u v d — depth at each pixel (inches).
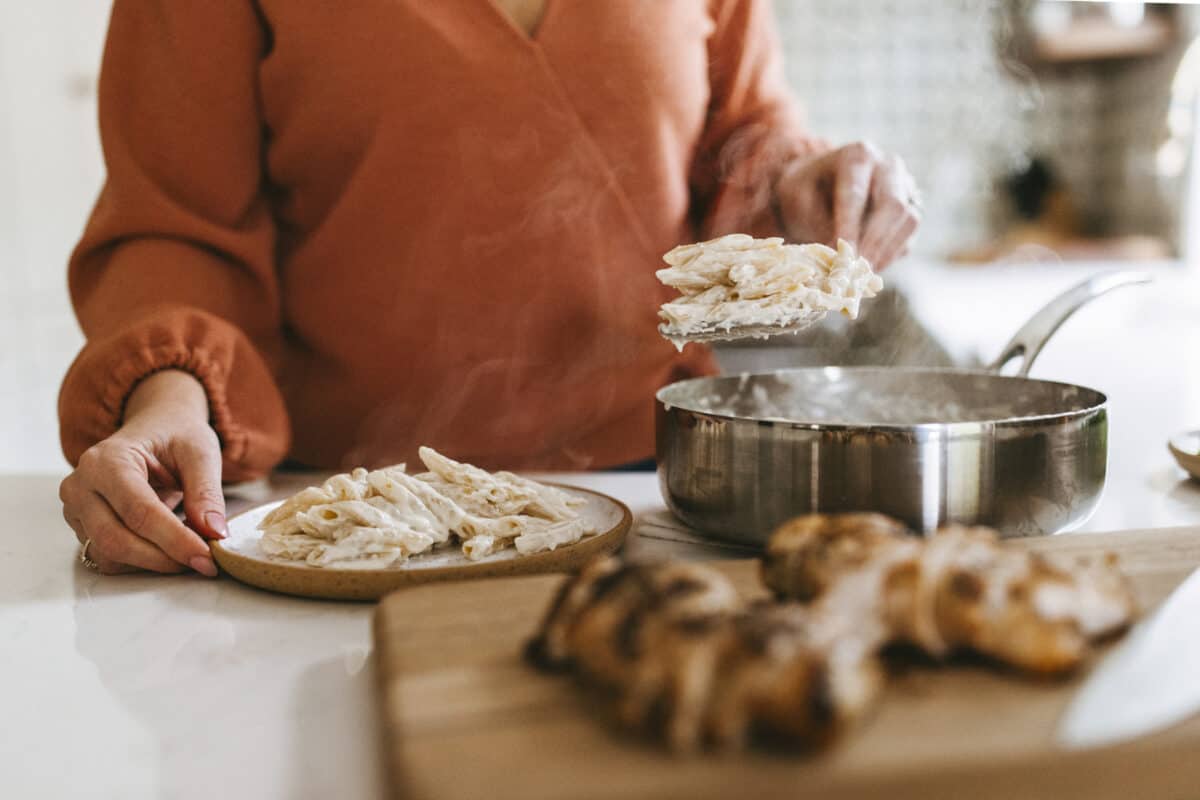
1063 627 18.6
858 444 27.2
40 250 94.5
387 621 21.8
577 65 44.4
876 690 17.1
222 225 43.9
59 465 97.3
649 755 16.0
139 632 25.2
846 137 135.7
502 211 45.1
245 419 38.8
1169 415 94.0
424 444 49.1
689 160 49.6
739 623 16.4
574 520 30.1
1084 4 132.1
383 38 42.5
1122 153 139.7
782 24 132.3
